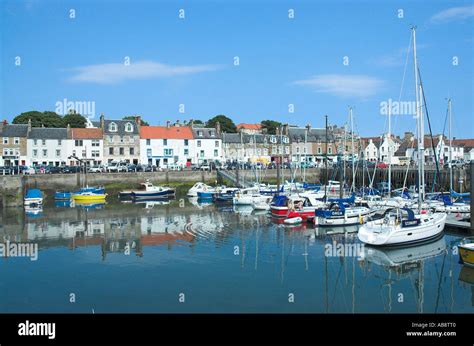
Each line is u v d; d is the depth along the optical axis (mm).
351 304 17234
